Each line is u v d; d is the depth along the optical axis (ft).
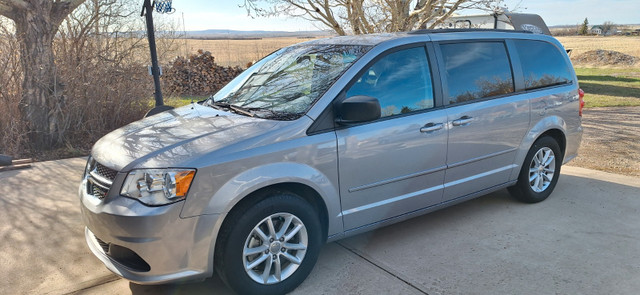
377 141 10.99
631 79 61.82
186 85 50.14
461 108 12.62
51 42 23.53
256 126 10.00
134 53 28.37
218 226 9.09
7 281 10.94
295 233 10.09
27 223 14.23
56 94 23.56
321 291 10.32
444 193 12.76
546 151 15.35
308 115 10.27
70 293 10.46
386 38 12.20
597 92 49.16
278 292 10.02
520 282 10.48
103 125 26.14
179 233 8.81
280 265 10.00
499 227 13.60
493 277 10.73
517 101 13.93
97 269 11.57
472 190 13.52
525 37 14.85
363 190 11.07
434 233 13.28
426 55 12.32
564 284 10.36
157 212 8.63
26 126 23.48
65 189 17.37
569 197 16.03
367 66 11.26
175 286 10.67
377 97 11.25
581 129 16.44
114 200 8.96
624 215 14.29
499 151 13.75
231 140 9.46
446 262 11.53
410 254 12.02
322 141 10.21
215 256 9.41
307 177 10.02
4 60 22.91
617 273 10.78
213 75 51.06
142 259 8.98
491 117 13.25
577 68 82.23
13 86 23.31
